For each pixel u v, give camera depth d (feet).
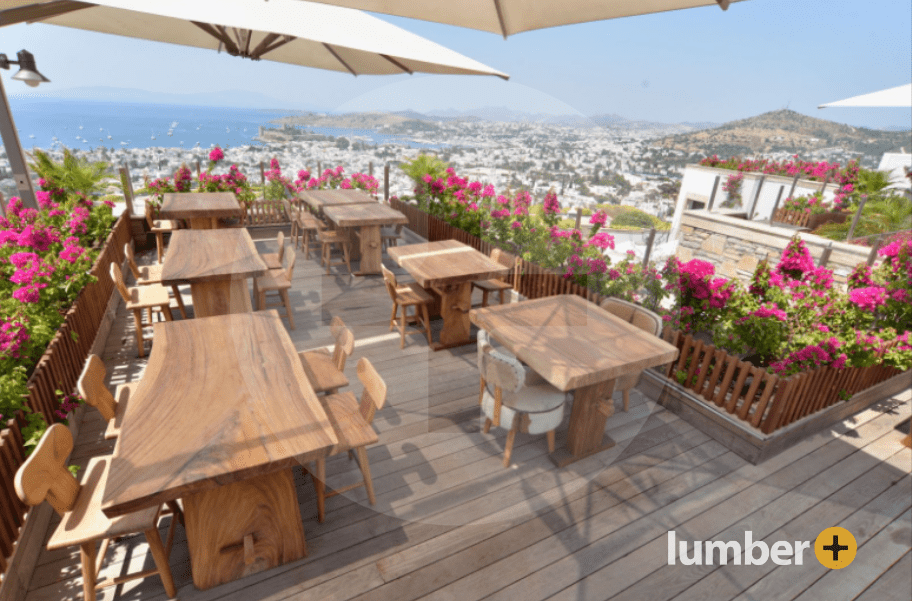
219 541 7.67
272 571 8.20
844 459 12.07
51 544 6.68
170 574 7.64
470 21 5.55
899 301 15.75
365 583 8.09
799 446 12.47
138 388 7.37
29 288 11.89
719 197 40.16
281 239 18.34
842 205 33.14
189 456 6.05
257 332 8.93
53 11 8.70
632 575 8.50
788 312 13.74
